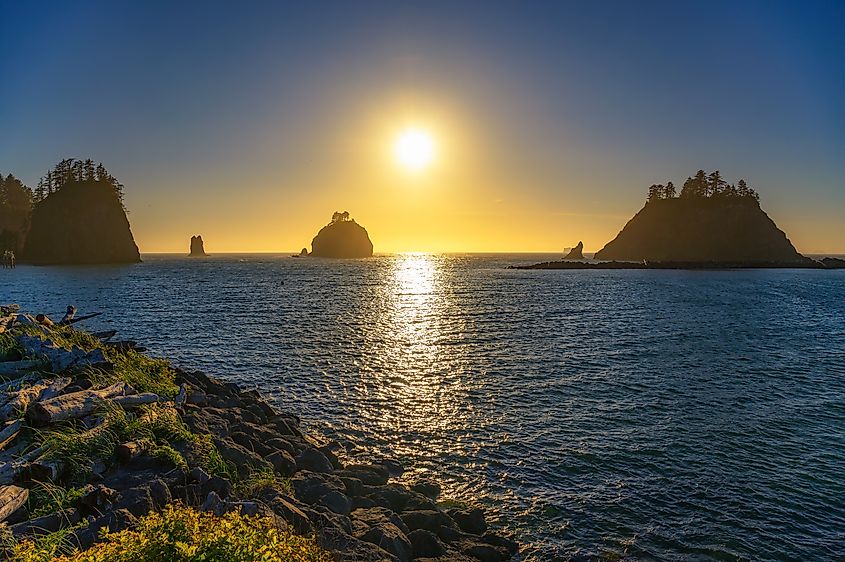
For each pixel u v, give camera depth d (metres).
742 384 23.55
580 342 34.19
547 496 13.09
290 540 5.61
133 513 7.89
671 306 55.50
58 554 6.48
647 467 14.74
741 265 157.25
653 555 10.70
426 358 29.14
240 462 11.62
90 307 53.31
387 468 14.47
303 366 27.20
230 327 40.66
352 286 88.31
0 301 57.22
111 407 11.14
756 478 14.09
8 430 9.66
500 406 20.25
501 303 59.56
